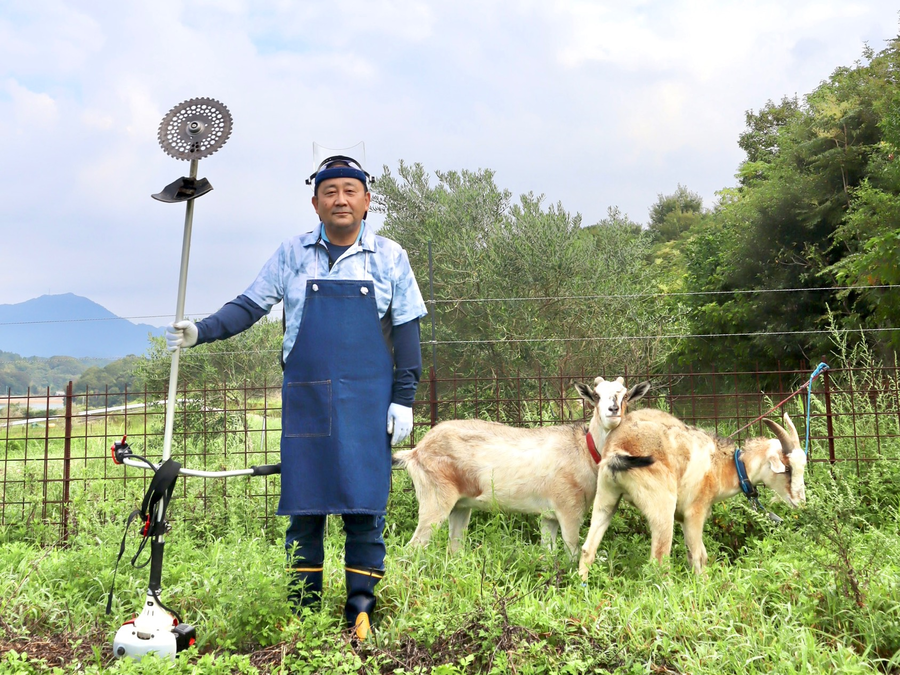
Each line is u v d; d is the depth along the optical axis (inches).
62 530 244.1
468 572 185.0
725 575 188.1
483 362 516.1
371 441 152.9
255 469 150.5
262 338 474.9
